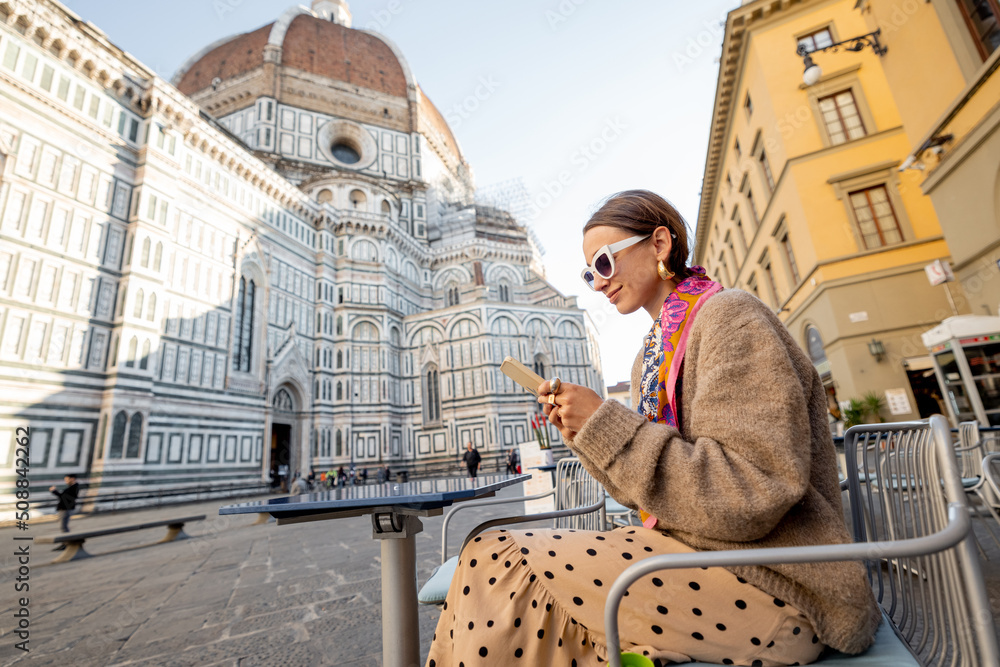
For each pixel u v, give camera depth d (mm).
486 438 33781
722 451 966
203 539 9133
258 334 27031
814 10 14109
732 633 999
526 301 45469
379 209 39031
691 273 1426
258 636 3180
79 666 2842
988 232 8672
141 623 3666
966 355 9094
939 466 986
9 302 16375
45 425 16656
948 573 989
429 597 1801
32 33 18031
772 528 987
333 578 4789
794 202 13789
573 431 1164
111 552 8242
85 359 18188
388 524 1704
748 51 15305
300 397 29719
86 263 18766
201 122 24406
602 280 1455
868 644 1030
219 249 25000
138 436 19109
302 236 32219
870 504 1512
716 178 22781
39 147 17875
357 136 45344
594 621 1073
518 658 1085
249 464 24578
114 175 20375
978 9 8336
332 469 29656
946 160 9195
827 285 12891
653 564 875
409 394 36188
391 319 36125
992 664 784
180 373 21609
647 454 1002
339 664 2650
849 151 13227
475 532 1381
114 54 20672
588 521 2738
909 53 9938
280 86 42344
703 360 1096
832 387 14078
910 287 12234
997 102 7852
